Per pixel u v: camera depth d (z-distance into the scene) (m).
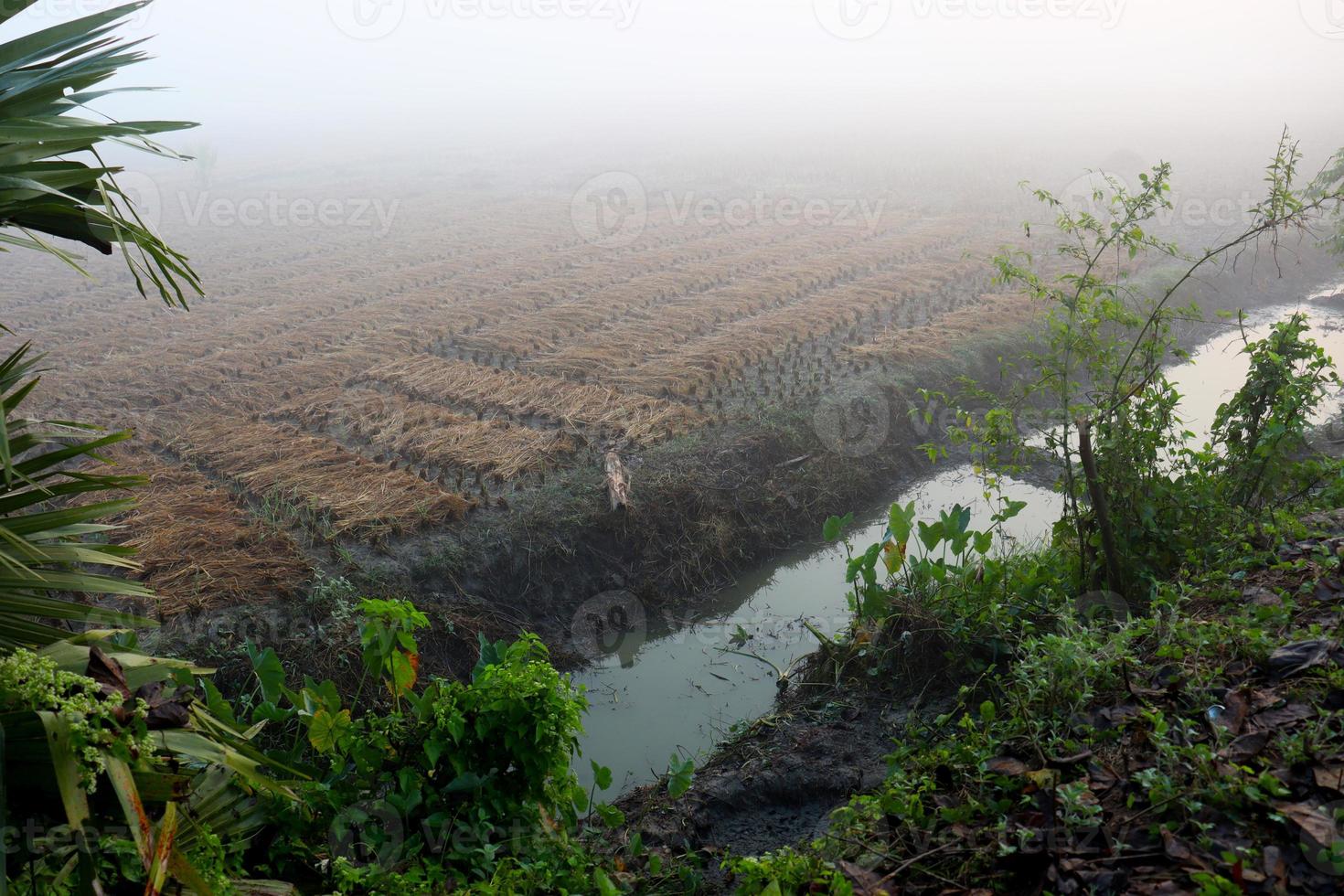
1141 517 5.32
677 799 5.08
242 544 7.70
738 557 8.83
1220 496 5.55
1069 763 3.21
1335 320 15.39
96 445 2.99
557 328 14.56
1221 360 13.80
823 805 4.96
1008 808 3.19
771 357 13.05
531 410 10.95
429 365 12.71
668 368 12.45
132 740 2.63
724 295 16.48
